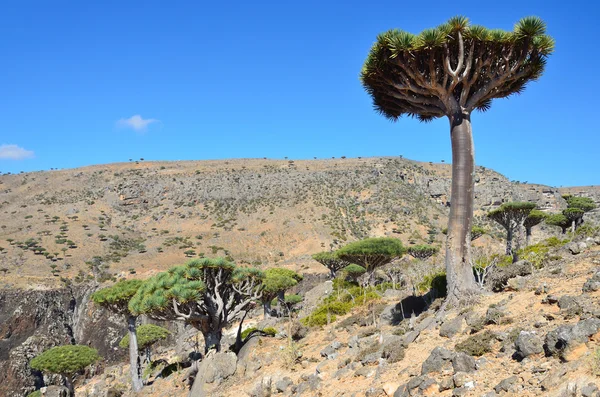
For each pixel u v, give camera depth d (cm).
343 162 13525
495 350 799
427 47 1103
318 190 11494
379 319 1452
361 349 1163
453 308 1116
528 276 1125
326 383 1036
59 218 10506
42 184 12988
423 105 1282
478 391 681
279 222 10138
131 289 2186
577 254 1244
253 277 1906
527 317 878
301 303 3541
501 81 1175
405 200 10831
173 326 5425
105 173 13800
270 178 12494
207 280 1838
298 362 1340
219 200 11519
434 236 8906
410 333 1074
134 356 2234
